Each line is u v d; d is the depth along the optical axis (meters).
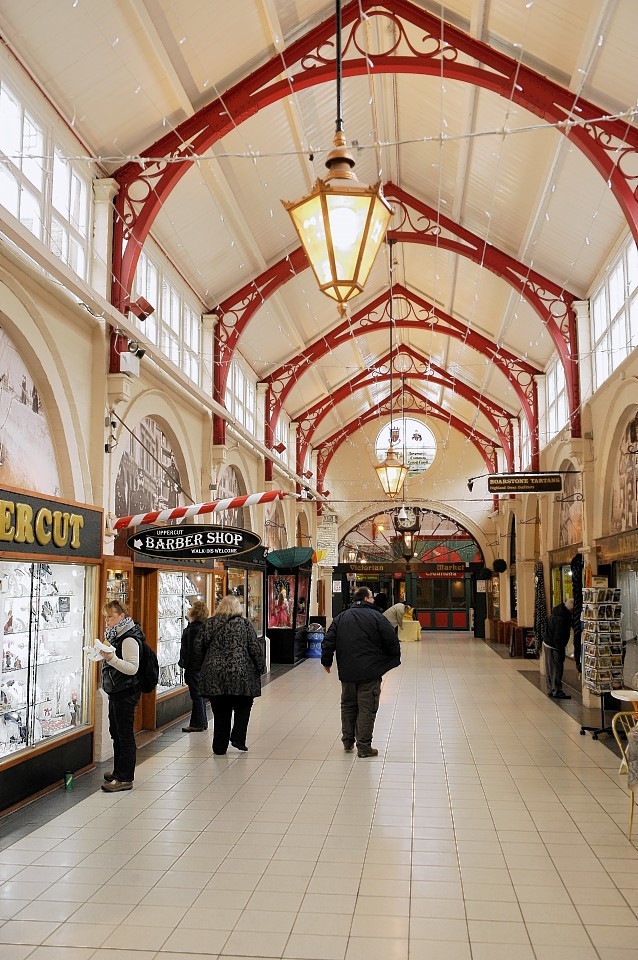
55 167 7.64
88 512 7.48
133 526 8.75
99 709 7.56
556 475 12.52
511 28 8.09
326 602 27.39
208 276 12.34
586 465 12.33
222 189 10.52
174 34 7.64
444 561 28.41
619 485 11.09
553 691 11.98
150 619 9.44
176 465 11.62
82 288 7.37
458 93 9.95
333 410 25.00
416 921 3.92
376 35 9.73
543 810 5.89
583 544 12.45
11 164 6.68
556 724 9.67
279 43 8.66
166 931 3.82
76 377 7.87
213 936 3.76
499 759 7.66
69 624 7.22
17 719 6.18
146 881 4.46
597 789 6.53
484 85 8.64
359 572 28.52
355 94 10.79
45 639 6.73
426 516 28.77
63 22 6.67
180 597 10.48
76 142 8.07
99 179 8.58
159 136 8.87
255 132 10.07
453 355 20.98
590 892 4.29
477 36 8.46
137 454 9.74
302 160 11.40
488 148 10.65
